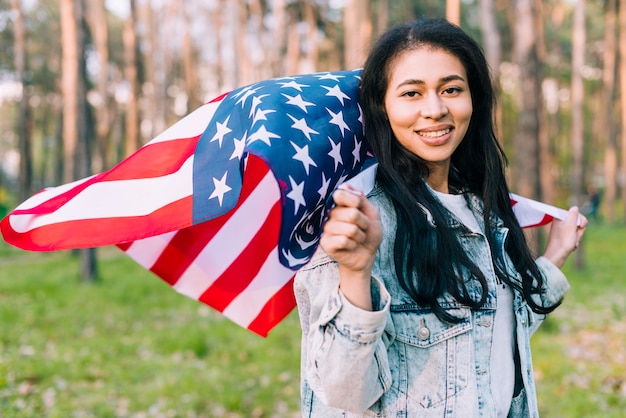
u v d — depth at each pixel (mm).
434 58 1111
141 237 1155
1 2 21891
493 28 6715
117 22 24625
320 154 1023
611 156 20656
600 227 18750
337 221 894
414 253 1091
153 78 19031
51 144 40156
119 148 24078
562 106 33375
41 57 25938
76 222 1227
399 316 1094
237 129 1134
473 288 1144
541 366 4738
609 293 8133
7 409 3857
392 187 1119
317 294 1025
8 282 8977
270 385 4457
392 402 1080
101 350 5328
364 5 12289
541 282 1313
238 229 1401
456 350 1104
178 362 5000
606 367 4766
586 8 23109
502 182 1323
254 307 1479
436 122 1107
